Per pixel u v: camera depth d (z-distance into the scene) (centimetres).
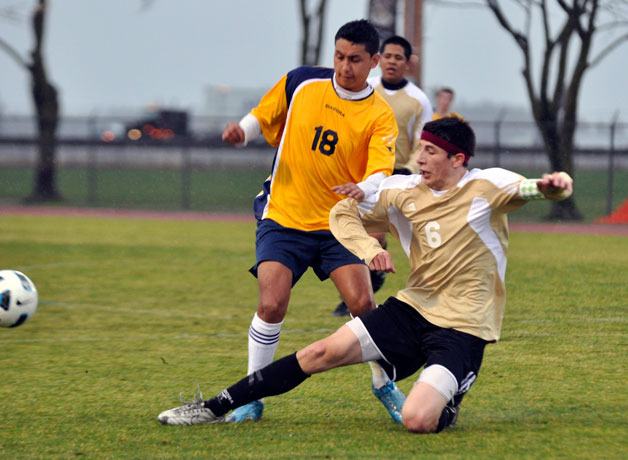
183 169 6650
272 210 1589
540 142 6500
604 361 1941
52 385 1778
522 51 6312
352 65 1546
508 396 1652
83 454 1322
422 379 1367
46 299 2855
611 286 3012
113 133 8512
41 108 7375
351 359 1398
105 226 5306
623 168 7044
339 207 1434
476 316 1378
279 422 1491
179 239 4634
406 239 1426
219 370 1909
